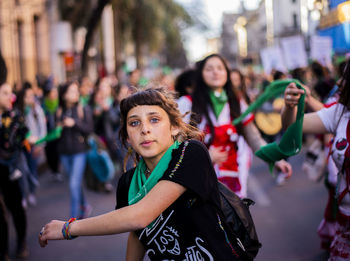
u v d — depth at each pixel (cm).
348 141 223
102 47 2309
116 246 482
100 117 770
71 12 2325
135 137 179
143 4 2289
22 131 448
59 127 554
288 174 306
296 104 234
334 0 634
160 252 185
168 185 169
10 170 437
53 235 171
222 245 177
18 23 1695
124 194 194
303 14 773
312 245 456
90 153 626
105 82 786
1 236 391
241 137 357
